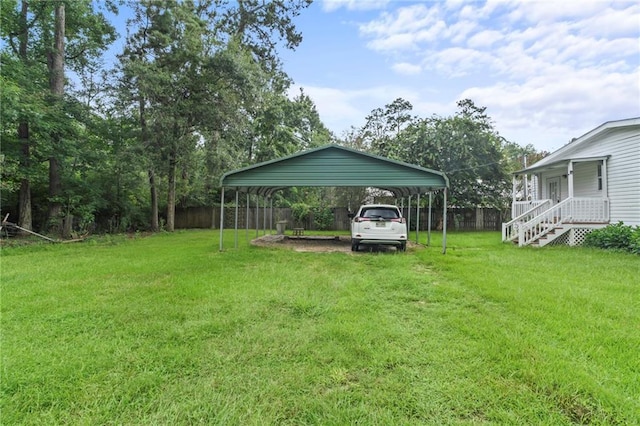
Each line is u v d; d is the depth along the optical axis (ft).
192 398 7.88
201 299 15.56
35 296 16.05
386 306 14.89
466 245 38.96
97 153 47.85
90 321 12.74
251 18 74.28
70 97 45.50
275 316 13.43
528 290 16.98
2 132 38.22
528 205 49.34
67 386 8.25
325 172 31.55
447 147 60.70
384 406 7.61
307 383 8.55
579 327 12.10
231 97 53.67
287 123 90.79
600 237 35.55
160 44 51.42
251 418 7.19
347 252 32.78
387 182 31.12
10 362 9.30
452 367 9.25
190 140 57.52
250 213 73.10
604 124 38.58
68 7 45.91
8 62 39.11
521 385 8.37
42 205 50.34
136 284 18.48
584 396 7.88
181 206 73.15
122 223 55.01
